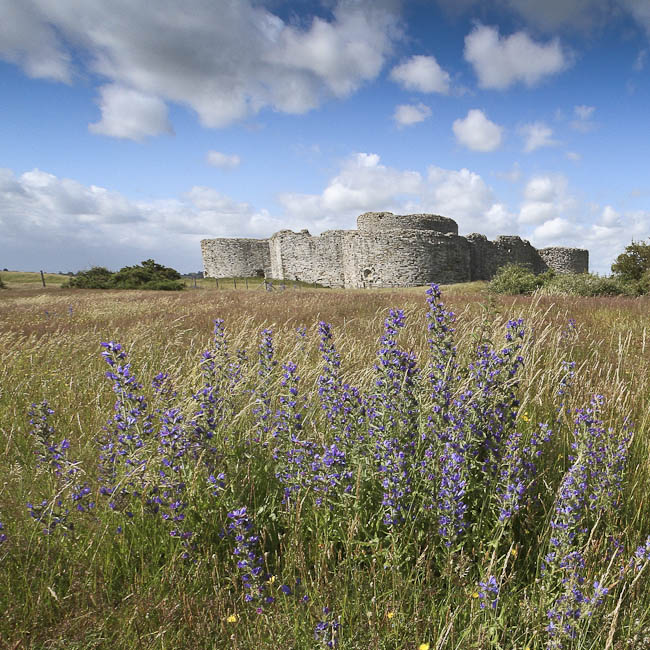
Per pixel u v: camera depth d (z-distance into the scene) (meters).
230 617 1.91
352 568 2.22
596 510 2.49
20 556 2.22
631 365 5.09
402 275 46.41
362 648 1.78
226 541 2.44
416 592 2.05
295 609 1.97
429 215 49.91
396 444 2.52
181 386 3.97
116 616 1.96
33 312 13.73
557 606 1.81
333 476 2.46
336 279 54.59
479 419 2.78
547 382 4.02
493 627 1.80
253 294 23.12
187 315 11.59
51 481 2.80
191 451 2.69
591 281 19.67
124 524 2.44
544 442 3.13
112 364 2.76
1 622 1.85
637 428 3.43
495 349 3.53
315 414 3.64
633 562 2.08
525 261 57.19
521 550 2.42
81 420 3.90
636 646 1.71
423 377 3.40
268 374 3.81
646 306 11.88
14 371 5.50
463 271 49.00
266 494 2.81
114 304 16.45
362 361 5.25
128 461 2.59
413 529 2.38
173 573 2.18
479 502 2.61
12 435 3.50
